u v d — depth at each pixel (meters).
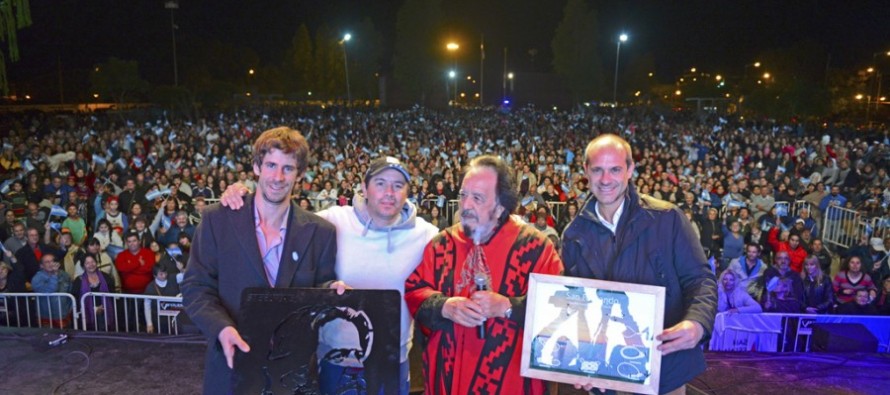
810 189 12.20
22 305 6.38
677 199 11.30
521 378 2.47
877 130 29.88
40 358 4.54
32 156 14.77
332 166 15.05
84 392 4.05
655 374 2.31
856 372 4.38
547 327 2.38
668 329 2.30
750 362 4.53
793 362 4.54
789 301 6.38
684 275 2.51
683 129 29.52
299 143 2.40
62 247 7.80
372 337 2.17
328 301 2.20
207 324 2.21
